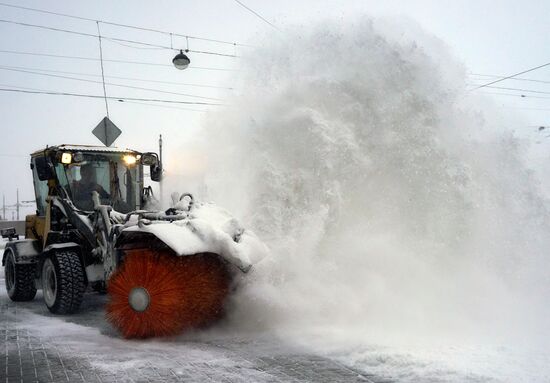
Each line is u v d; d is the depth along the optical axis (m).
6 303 8.07
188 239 4.94
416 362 4.16
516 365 4.04
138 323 5.12
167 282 5.04
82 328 5.88
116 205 7.62
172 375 4.06
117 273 5.39
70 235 7.09
